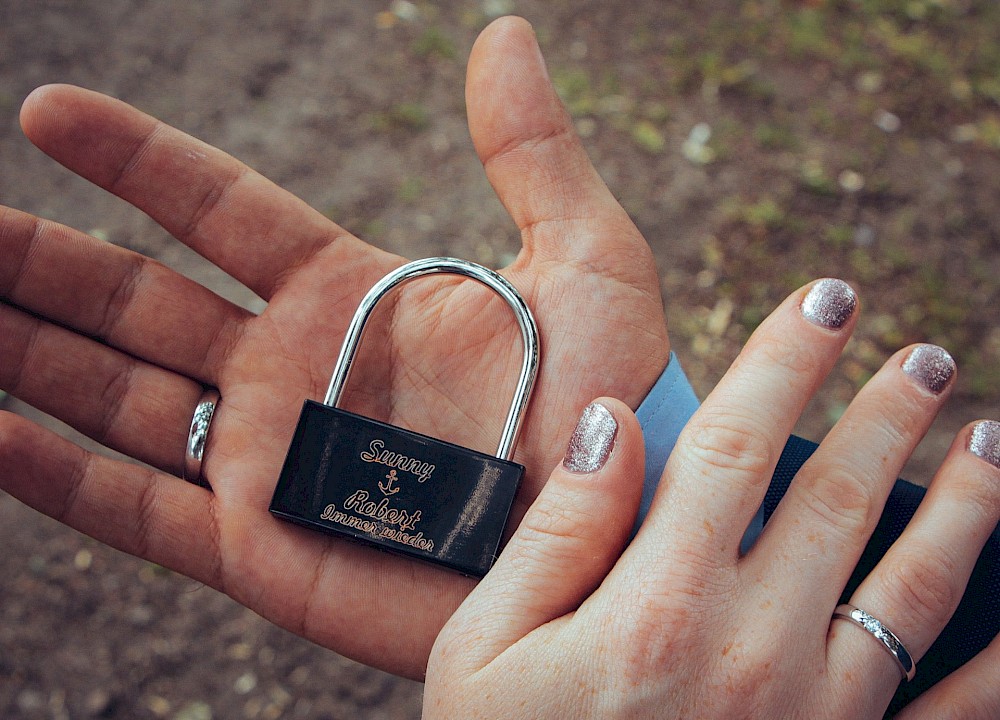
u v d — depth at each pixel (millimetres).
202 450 323
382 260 335
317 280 332
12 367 320
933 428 594
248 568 316
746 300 635
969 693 286
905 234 674
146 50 707
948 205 693
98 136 317
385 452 312
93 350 323
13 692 485
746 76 748
